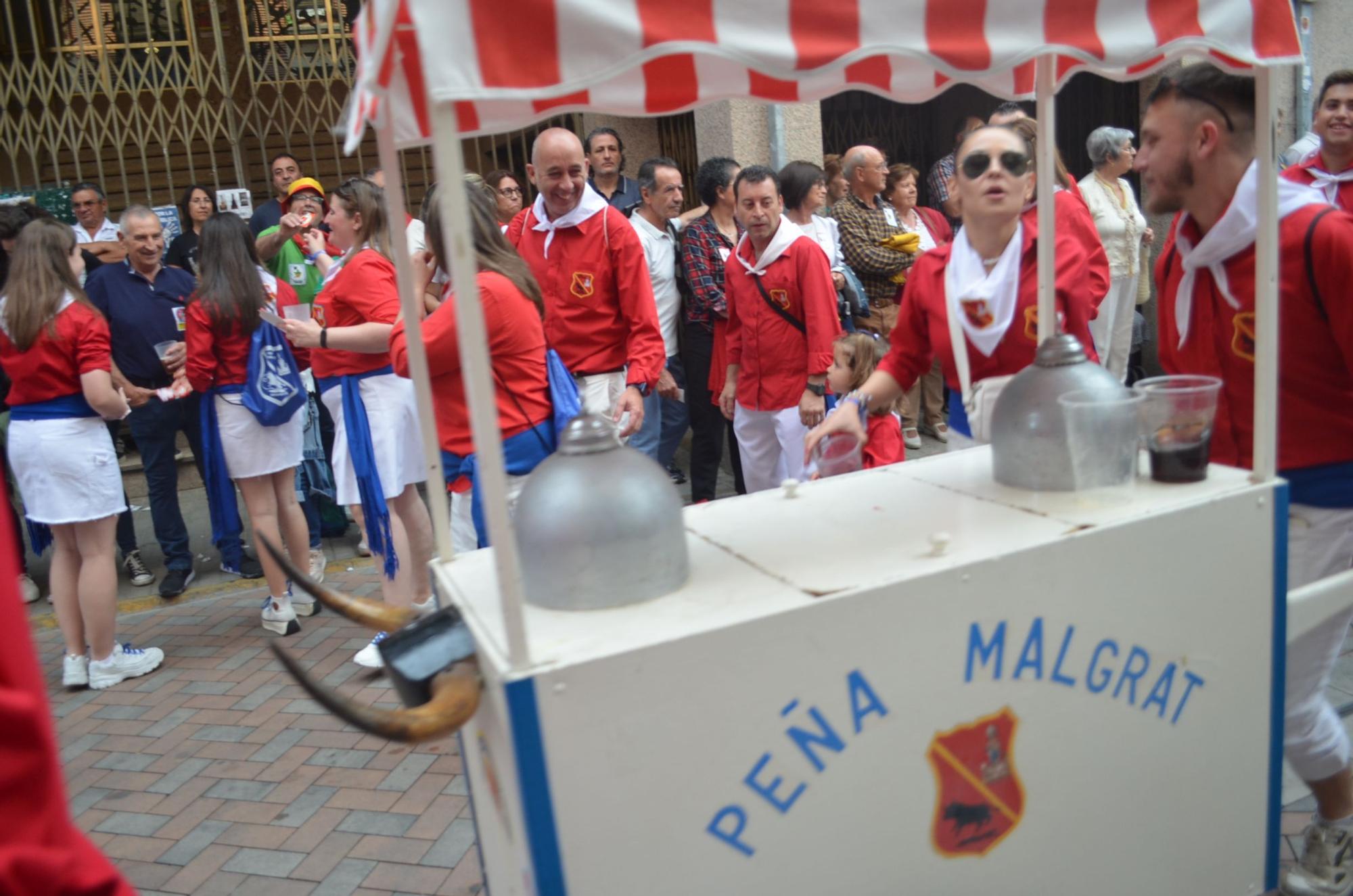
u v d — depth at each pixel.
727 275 4.59
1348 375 2.23
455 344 3.14
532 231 4.36
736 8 1.48
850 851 1.65
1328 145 4.04
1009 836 1.79
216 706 4.12
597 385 4.36
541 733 1.43
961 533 1.83
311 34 8.89
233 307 4.51
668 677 1.48
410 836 3.10
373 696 4.10
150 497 5.53
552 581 1.64
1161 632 1.89
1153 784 1.93
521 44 1.38
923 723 1.68
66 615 4.39
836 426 2.65
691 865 1.54
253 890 2.88
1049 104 2.40
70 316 4.05
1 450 5.81
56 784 0.96
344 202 4.03
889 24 1.59
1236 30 1.87
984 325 2.54
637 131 7.86
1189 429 1.99
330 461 5.80
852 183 6.08
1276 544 2.00
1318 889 2.40
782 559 1.78
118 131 7.46
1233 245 2.22
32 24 7.36
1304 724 2.29
